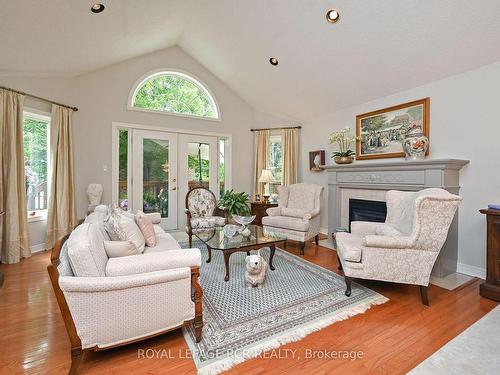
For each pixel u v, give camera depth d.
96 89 4.13
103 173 4.20
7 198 2.98
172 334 1.67
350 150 4.02
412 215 2.21
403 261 2.09
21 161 3.13
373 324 1.79
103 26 3.07
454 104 2.83
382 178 3.28
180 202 4.96
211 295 2.20
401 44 2.69
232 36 3.74
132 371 1.35
